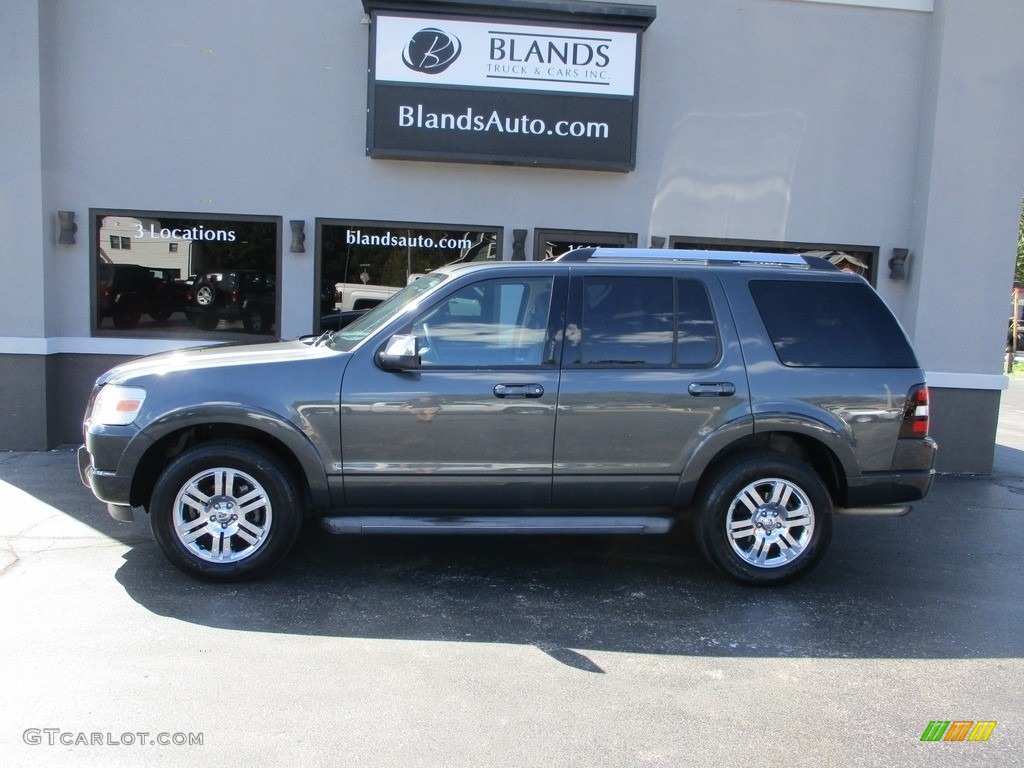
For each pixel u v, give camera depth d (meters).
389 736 3.31
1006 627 4.62
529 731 3.38
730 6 8.36
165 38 7.94
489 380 4.77
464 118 8.03
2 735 3.23
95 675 3.72
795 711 3.62
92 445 4.73
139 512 6.09
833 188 8.59
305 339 5.80
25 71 7.63
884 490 5.04
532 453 4.82
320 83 8.11
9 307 7.82
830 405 4.93
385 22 7.88
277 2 8.00
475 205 8.34
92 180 8.01
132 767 3.04
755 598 4.95
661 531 4.96
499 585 5.02
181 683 3.67
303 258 8.25
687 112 8.42
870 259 8.73
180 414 4.64
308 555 5.43
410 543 5.76
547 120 8.11
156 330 8.25
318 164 8.19
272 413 4.67
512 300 4.91
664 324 4.95
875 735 3.44
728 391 4.87
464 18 7.94
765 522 5.02
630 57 8.11
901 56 8.48
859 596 5.04
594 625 4.48
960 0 8.05
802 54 8.45
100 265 8.14
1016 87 8.17
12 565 5.04
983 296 8.38
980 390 8.43
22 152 7.70
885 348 5.07
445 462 4.80
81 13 7.83
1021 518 6.93
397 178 8.26
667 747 3.30
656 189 8.48
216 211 8.15
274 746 3.21
